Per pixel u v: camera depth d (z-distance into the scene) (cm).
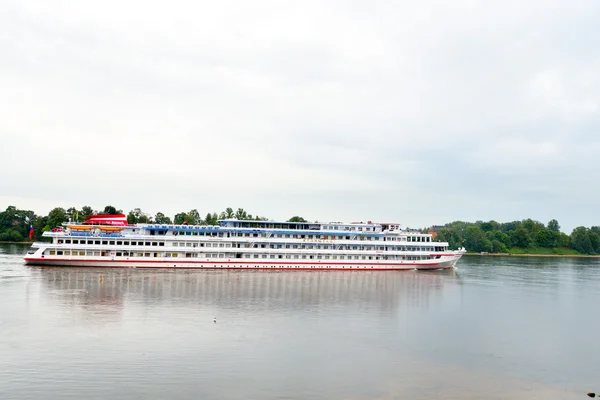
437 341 8081
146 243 16550
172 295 11250
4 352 6738
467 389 6047
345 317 9600
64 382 5766
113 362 6469
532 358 7369
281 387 5844
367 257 18538
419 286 14388
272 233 17800
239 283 13575
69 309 9406
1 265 15888
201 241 17012
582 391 6144
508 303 11925
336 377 6238
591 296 13675
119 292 11394
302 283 14162
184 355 6844
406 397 5716
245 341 7625
